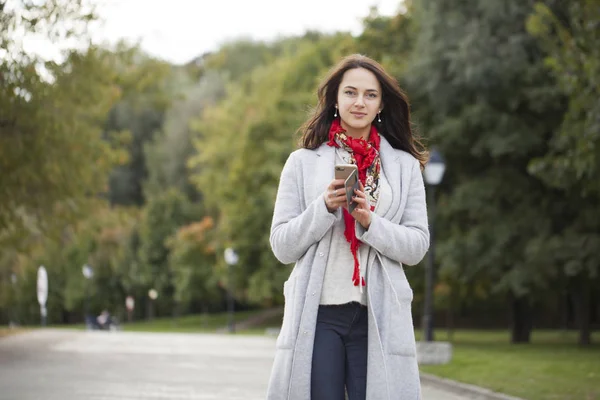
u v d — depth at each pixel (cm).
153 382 1576
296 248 423
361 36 4072
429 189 3509
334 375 416
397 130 456
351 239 420
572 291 3303
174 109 7894
